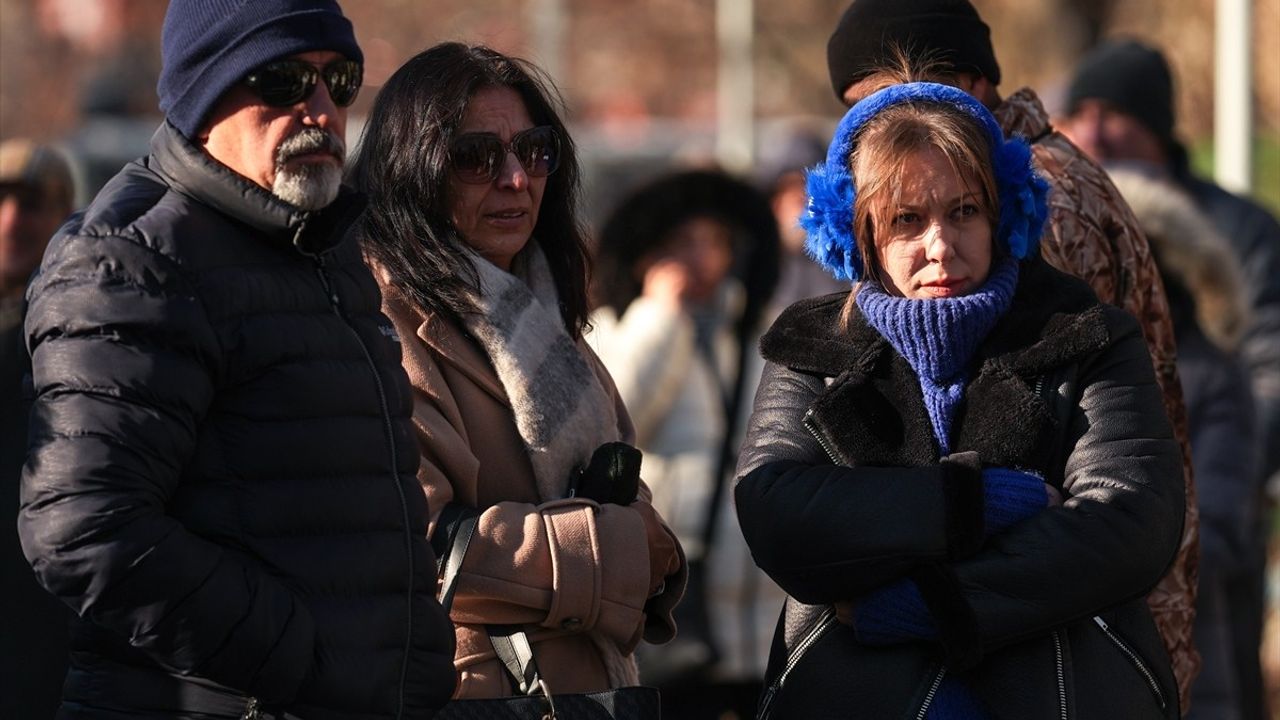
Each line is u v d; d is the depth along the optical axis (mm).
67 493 7918
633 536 10320
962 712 8984
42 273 8344
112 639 8492
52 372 8086
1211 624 14195
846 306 9617
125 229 8312
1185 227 15109
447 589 9875
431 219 10562
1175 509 8992
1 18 59219
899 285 9312
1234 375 14781
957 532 8812
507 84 10883
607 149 42938
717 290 16922
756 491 9305
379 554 8742
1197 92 54875
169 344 8188
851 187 9461
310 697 8414
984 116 9375
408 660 8844
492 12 70500
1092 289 9414
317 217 8914
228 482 8406
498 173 10664
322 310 8875
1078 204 10547
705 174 17109
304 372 8602
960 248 9211
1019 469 9055
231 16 8570
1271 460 17281
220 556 8172
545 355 10633
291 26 8602
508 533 10070
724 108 56531
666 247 16828
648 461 16219
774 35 65188
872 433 9250
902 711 8992
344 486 8672
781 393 9648
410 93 10688
